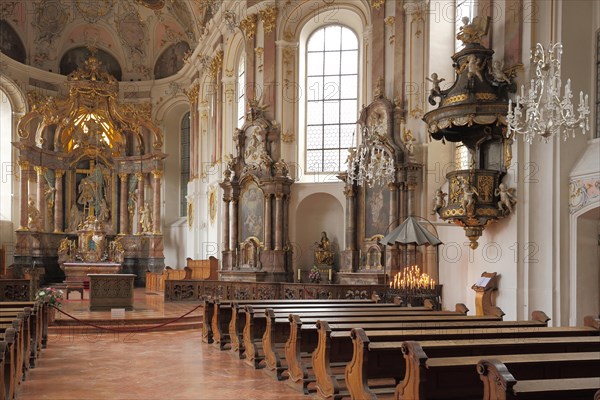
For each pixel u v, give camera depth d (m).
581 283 12.30
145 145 32.50
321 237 21.17
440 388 6.15
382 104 18.59
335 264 20.88
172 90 32.53
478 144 13.66
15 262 28.27
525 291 12.75
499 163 13.45
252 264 21.48
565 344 7.22
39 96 30.52
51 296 13.49
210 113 27.58
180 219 32.44
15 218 29.34
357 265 19.17
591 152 12.37
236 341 12.08
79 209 31.47
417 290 15.94
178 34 32.16
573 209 12.38
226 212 22.58
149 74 33.34
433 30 18.41
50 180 30.39
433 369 6.09
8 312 11.00
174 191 33.09
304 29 22.12
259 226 21.56
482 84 12.86
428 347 6.65
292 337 9.40
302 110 22.02
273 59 21.80
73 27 32.06
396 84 18.70
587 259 12.38
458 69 13.37
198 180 28.83
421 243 14.74
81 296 22.92
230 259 22.14
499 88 12.86
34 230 28.91
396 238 14.92
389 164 17.98
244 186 22.09
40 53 31.17
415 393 6.00
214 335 13.47
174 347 13.12
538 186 12.76
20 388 9.02
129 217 32.09
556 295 12.41
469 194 12.79
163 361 11.37
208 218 27.03
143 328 15.83
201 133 28.73
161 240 31.39
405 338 7.65
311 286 17.48
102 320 15.95
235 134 22.39
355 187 19.36
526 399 4.98
